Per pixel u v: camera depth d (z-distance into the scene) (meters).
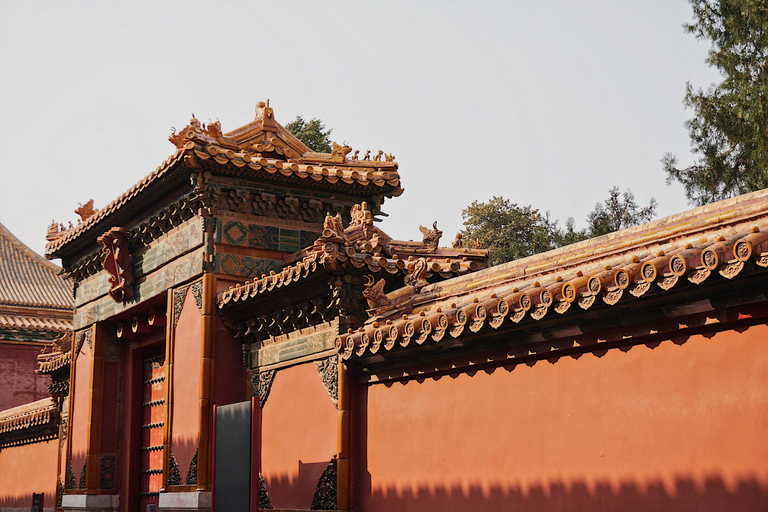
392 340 13.16
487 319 11.57
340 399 15.09
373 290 14.92
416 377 13.95
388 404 14.48
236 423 15.19
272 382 17.47
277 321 17.08
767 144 30.14
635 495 10.32
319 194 19.59
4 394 39.16
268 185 18.95
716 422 9.59
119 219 21.56
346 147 20.27
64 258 25.31
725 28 31.72
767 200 10.43
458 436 12.98
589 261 12.23
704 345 9.84
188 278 18.95
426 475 13.43
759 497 9.06
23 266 44.31
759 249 8.40
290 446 16.48
